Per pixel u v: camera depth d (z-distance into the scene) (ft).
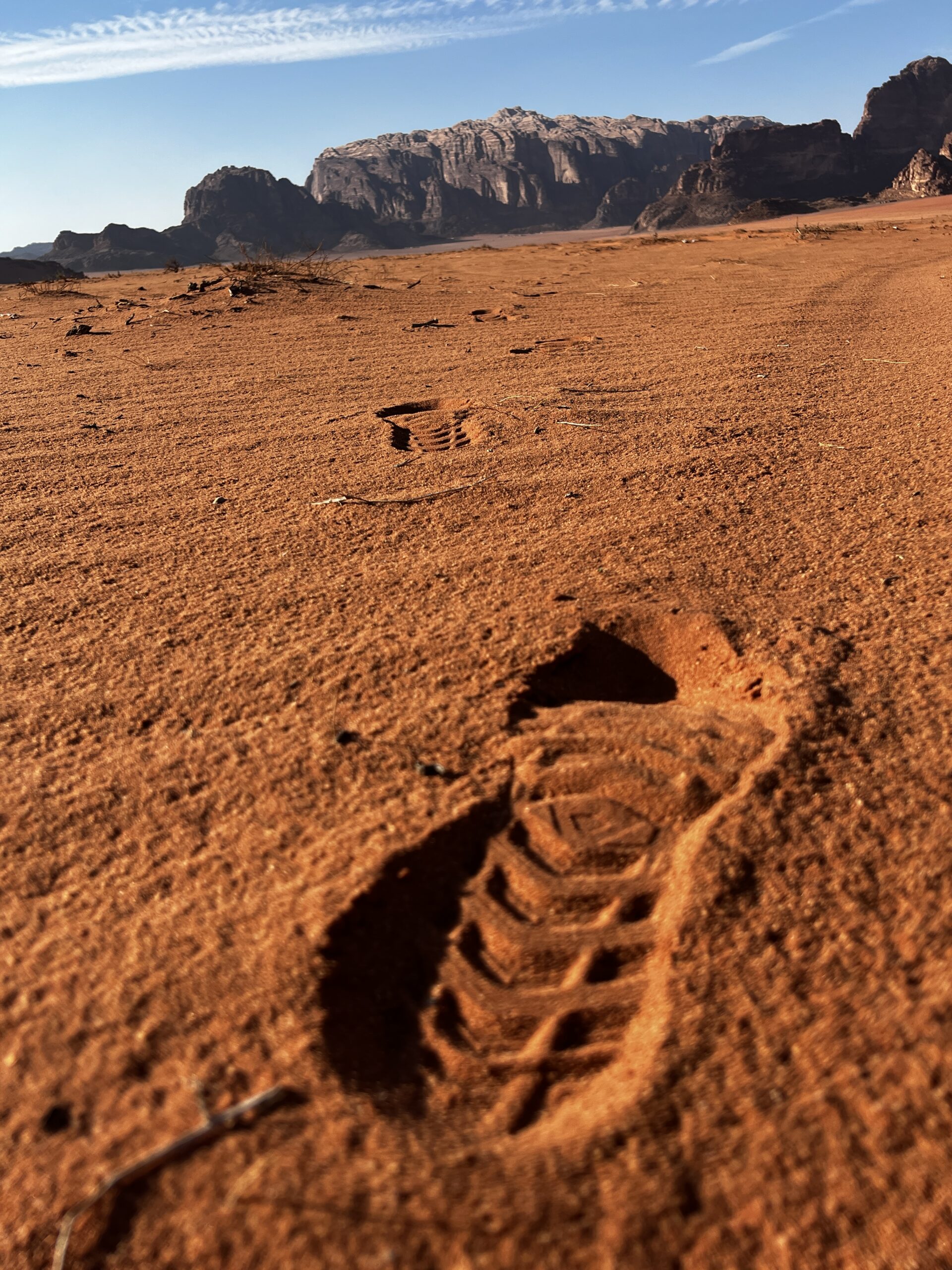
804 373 26.58
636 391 25.43
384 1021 6.74
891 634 10.97
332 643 11.53
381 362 32.32
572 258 76.84
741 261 66.33
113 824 8.59
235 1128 5.73
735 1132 5.56
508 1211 5.20
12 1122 5.91
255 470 19.70
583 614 11.69
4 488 19.13
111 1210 5.35
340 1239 5.09
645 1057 6.09
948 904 7.00
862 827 7.79
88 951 7.19
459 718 9.75
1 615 13.05
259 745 9.56
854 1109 5.62
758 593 12.30
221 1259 5.08
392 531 15.53
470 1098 6.13
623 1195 5.25
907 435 19.49
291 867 7.83
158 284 63.98
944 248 70.85
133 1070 6.19
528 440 20.86
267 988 6.70
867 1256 4.93
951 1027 6.03
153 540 15.75
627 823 8.19
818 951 6.72
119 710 10.44
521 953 7.10
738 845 7.64
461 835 8.16
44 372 33.35
